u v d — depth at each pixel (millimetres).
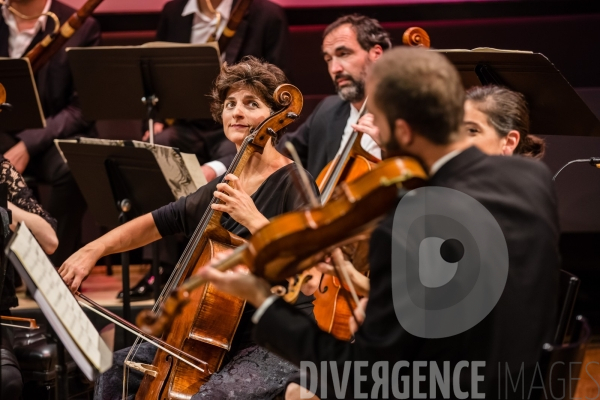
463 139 5438
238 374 7781
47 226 9914
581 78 16188
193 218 9078
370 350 5184
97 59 12836
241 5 14391
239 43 15023
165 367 7926
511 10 16266
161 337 8125
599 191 14281
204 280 5344
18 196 10094
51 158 14766
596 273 14664
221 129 14992
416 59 5156
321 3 16938
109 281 15422
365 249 7699
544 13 16141
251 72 8812
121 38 17500
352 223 4945
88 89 13133
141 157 10656
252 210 7828
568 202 14430
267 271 5223
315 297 8664
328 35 12547
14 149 14594
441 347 5211
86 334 6051
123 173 11125
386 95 5145
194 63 12547
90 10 14586
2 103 9797
